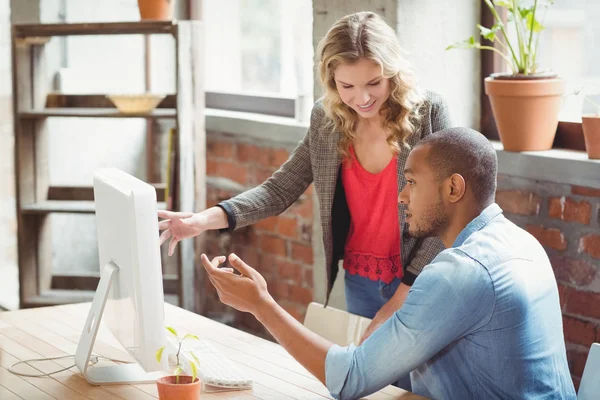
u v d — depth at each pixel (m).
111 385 2.16
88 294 4.32
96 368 2.25
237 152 4.18
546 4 3.25
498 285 1.82
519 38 3.01
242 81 4.49
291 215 3.92
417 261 2.50
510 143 3.02
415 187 1.95
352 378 1.88
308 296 3.90
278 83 4.27
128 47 4.73
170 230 2.66
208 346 2.39
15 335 2.57
